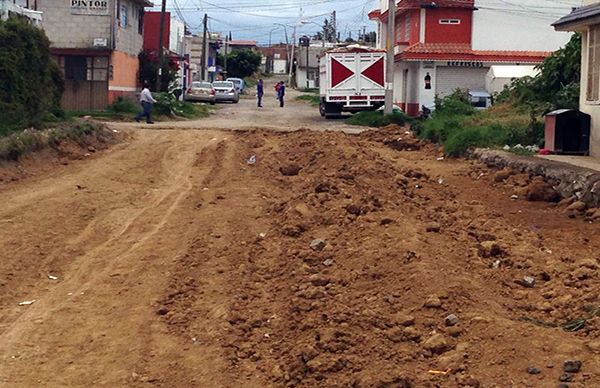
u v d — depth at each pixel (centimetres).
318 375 628
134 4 4297
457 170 1791
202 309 824
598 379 569
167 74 4500
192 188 1573
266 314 797
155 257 1031
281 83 5031
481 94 3872
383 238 996
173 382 650
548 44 4219
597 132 1738
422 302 757
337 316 729
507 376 593
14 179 1596
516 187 1520
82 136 2123
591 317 694
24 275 950
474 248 981
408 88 4381
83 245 1100
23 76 2136
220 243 1094
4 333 760
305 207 1212
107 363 691
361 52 3791
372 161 1677
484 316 707
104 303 853
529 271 895
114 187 1566
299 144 2067
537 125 2048
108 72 3766
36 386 641
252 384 638
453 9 4159
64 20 3719
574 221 1216
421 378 603
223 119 3716
